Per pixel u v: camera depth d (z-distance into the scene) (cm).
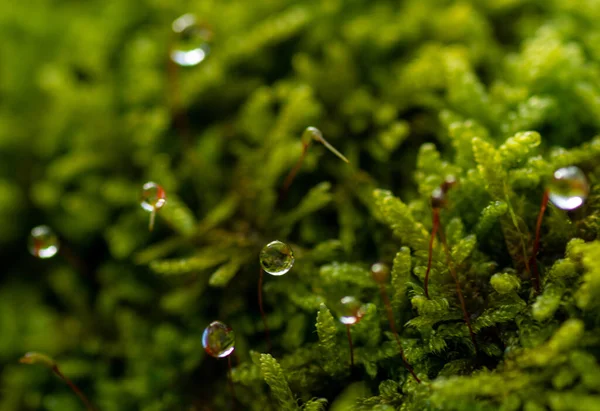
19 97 19
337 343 15
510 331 14
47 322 17
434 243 15
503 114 16
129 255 17
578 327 14
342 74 17
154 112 17
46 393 16
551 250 15
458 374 14
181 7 18
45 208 18
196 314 16
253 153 17
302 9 18
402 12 18
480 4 18
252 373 15
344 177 16
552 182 14
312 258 15
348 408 14
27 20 20
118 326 17
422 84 17
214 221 16
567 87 16
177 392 16
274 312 15
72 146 18
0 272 18
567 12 17
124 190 17
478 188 15
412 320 14
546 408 14
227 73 18
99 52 18
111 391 16
